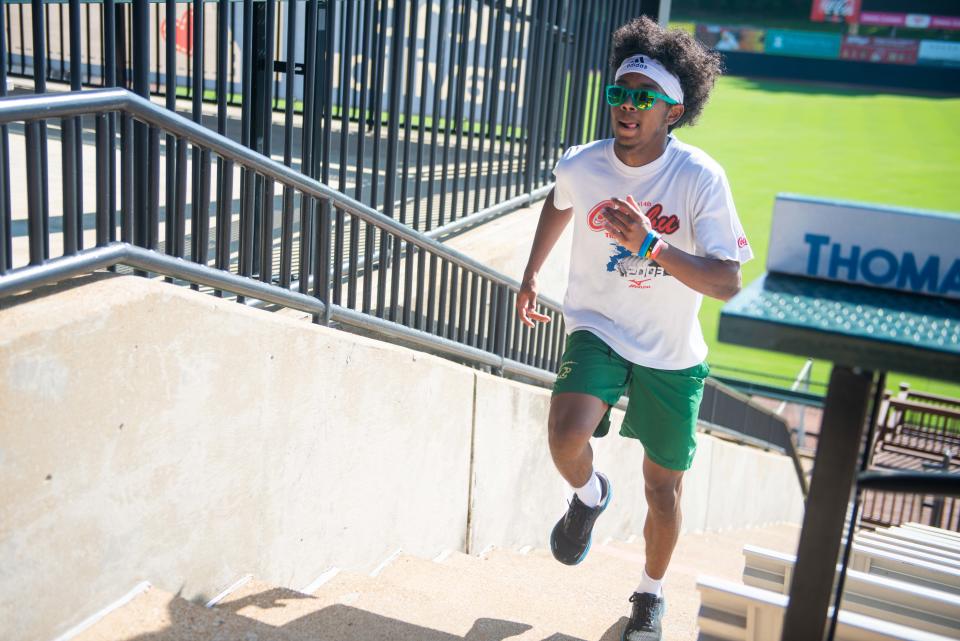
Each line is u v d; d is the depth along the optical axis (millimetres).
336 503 3557
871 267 1228
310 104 4176
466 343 5039
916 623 2326
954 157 38844
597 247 3031
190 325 2688
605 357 3045
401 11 4734
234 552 3016
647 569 3193
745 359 22438
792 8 57281
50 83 8898
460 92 5496
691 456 3146
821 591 1245
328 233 3715
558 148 7492
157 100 9141
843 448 1200
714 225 2857
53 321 2238
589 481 3137
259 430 3053
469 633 3121
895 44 54969
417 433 4082
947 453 12836
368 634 2852
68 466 2312
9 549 2172
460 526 4633
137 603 2572
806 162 37188
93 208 5031
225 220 3172
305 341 3234
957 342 1102
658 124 2854
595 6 7574
